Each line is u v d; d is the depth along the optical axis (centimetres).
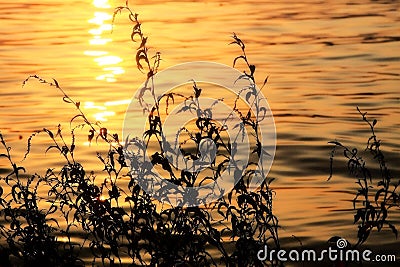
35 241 1273
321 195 2014
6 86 3503
